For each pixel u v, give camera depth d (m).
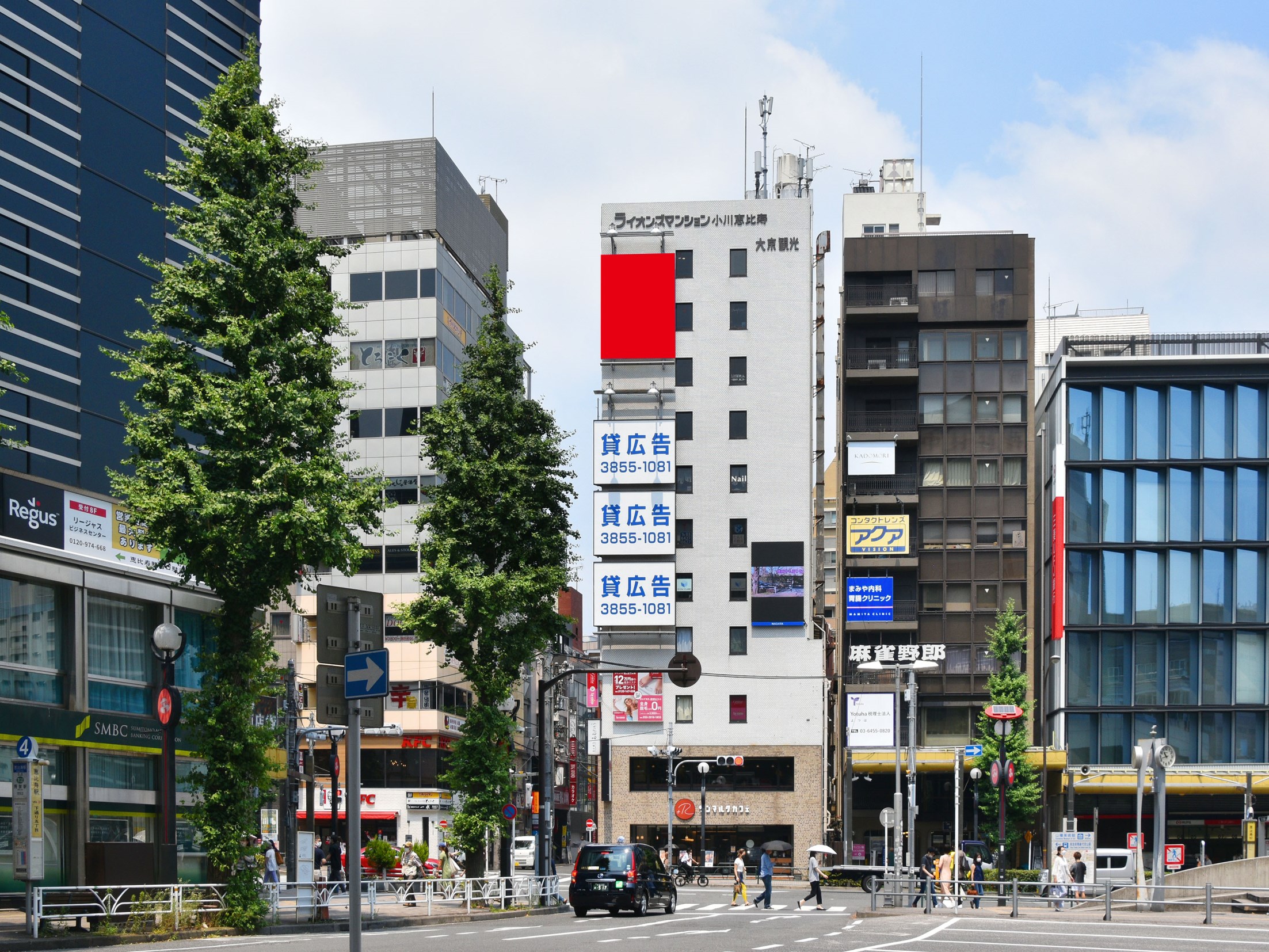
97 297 34.25
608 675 72.81
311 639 72.94
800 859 70.38
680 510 73.56
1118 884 32.34
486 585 36.00
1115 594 70.81
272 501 25.33
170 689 24.77
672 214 75.00
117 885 23.38
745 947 21.53
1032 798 64.81
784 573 72.56
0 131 31.52
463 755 37.34
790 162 90.62
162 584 33.50
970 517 74.56
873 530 74.25
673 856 70.38
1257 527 70.88
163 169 37.28
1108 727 69.75
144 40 36.97
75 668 30.55
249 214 26.70
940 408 75.69
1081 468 71.62
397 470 74.88
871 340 76.56
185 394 25.77
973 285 75.81
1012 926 28.55
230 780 26.06
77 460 33.03
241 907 25.38
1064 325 96.88
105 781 31.66
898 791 49.00
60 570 30.19
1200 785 67.06
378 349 76.00
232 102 27.55
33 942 20.19
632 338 73.94
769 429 73.62
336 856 42.78
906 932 26.33
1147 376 71.75
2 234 31.34
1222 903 32.25
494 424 38.19
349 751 9.07
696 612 72.81
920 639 73.94
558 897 40.25
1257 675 69.88
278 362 26.41
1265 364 71.38
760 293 74.44
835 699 82.75
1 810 28.17
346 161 78.56
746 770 71.62
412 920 30.27
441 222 78.81
